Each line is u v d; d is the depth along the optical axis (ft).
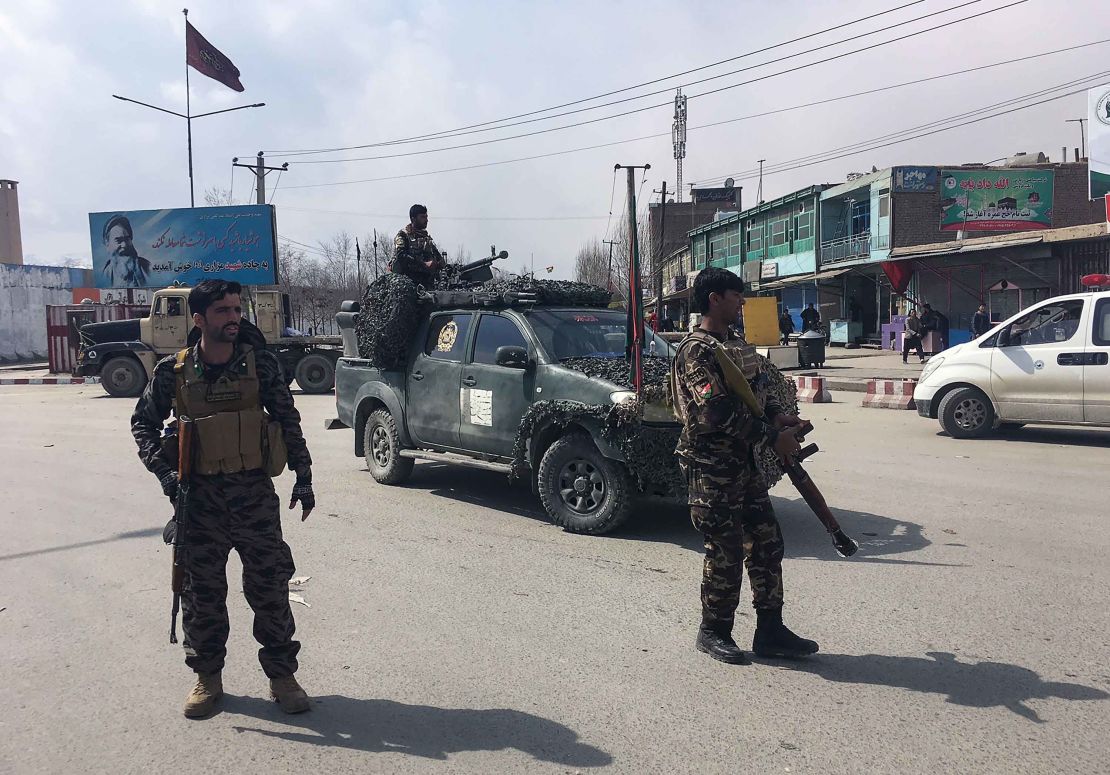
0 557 19.33
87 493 26.50
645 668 12.62
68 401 61.62
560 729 10.77
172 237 97.14
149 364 65.51
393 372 26.35
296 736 10.73
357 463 31.42
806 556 18.34
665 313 159.12
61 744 10.64
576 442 20.44
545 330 22.41
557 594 16.12
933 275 90.53
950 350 36.50
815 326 96.27
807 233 124.98
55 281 141.18
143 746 10.55
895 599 15.42
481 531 21.06
